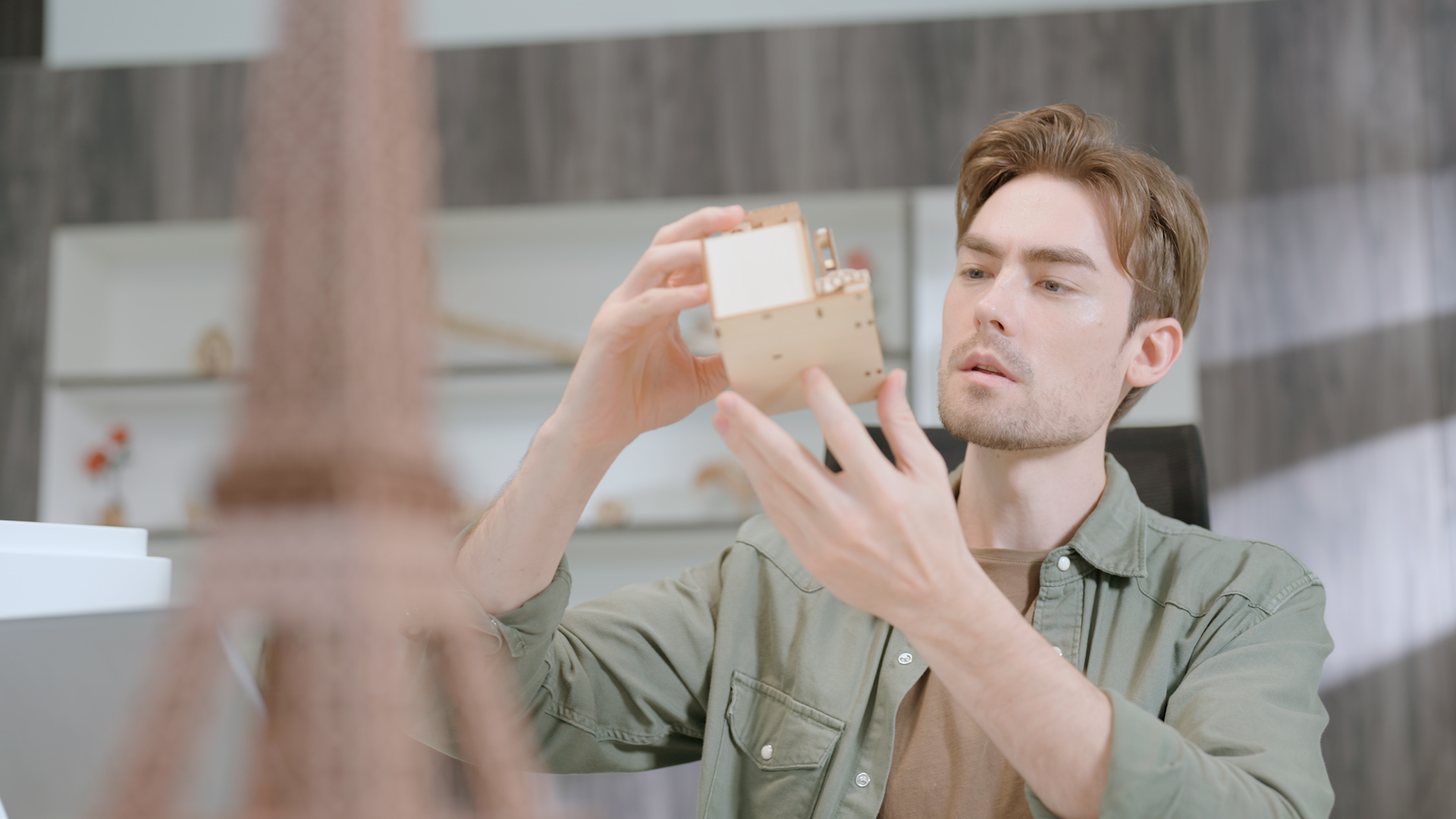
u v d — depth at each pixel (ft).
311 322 1.03
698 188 10.32
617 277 11.00
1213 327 9.71
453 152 10.48
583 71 10.53
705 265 2.12
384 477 1.03
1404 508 9.39
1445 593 9.26
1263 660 3.02
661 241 2.62
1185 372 9.70
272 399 1.03
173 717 0.98
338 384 1.02
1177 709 2.99
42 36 11.19
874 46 10.34
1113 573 3.37
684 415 2.84
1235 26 10.03
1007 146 3.54
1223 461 9.55
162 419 11.05
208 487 1.03
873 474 2.05
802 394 2.31
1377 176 9.78
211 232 10.73
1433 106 9.81
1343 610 9.32
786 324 2.05
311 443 1.02
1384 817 9.04
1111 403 3.36
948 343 3.37
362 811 0.97
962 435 3.23
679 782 9.70
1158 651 3.20
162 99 10.82
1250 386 9.62
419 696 2.72
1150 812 2.20
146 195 10.69
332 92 1.05
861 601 2.23
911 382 10.18
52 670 1.91
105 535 2.31
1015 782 3.07
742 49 10.45
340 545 1.01
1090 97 10.07
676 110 10.43
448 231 10.80
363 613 1.00
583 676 3.56
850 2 10.52
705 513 10.64
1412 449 9.46
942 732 3.24
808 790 3.31
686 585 3.89
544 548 3.03
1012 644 2.26
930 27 10.30
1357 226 9.73
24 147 10.78
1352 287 9.68
